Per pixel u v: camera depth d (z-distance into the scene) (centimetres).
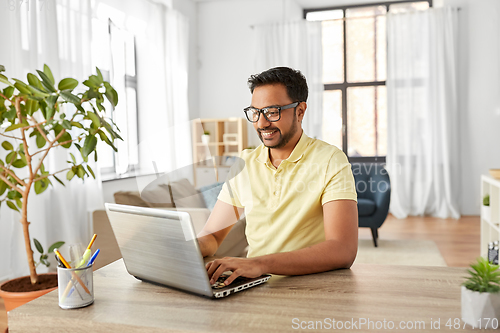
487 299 71
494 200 329
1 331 211
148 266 95
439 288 92
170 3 555
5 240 288
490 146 559
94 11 414
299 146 132
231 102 644
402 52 566
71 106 333
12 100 176
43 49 320
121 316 80
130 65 491
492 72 555
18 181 183
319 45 595
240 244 156
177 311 82
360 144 616
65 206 328
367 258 362
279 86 126
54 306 87
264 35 611
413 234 460
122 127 454
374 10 611
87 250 89
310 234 131
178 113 567
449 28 553
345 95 617
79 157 345
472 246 401
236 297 89
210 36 649
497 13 550
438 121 559
